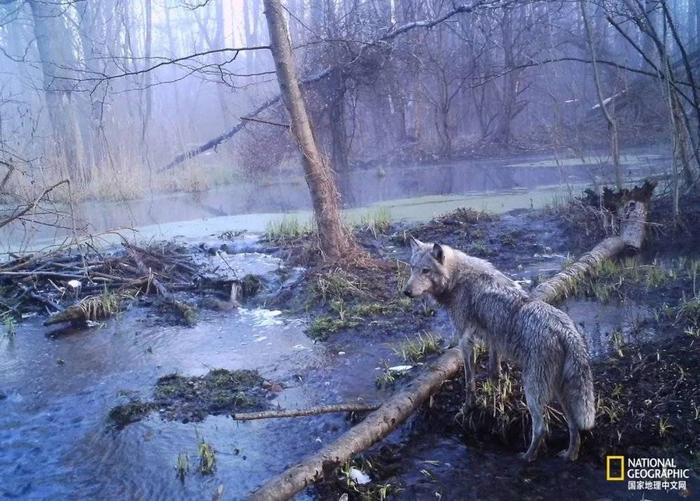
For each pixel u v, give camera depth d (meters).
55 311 9.19
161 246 11.56
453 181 19.28
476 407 5.50
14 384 6.88
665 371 5.76
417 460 5.05
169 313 9.06
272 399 6.22
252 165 23.08
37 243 13.43
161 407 6.12
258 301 9.40
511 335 5.01
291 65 9.62
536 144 25.22
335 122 21.61
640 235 10.33
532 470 4.79
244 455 5.24
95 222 15.90
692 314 7.00
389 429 5.17
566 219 11.64
